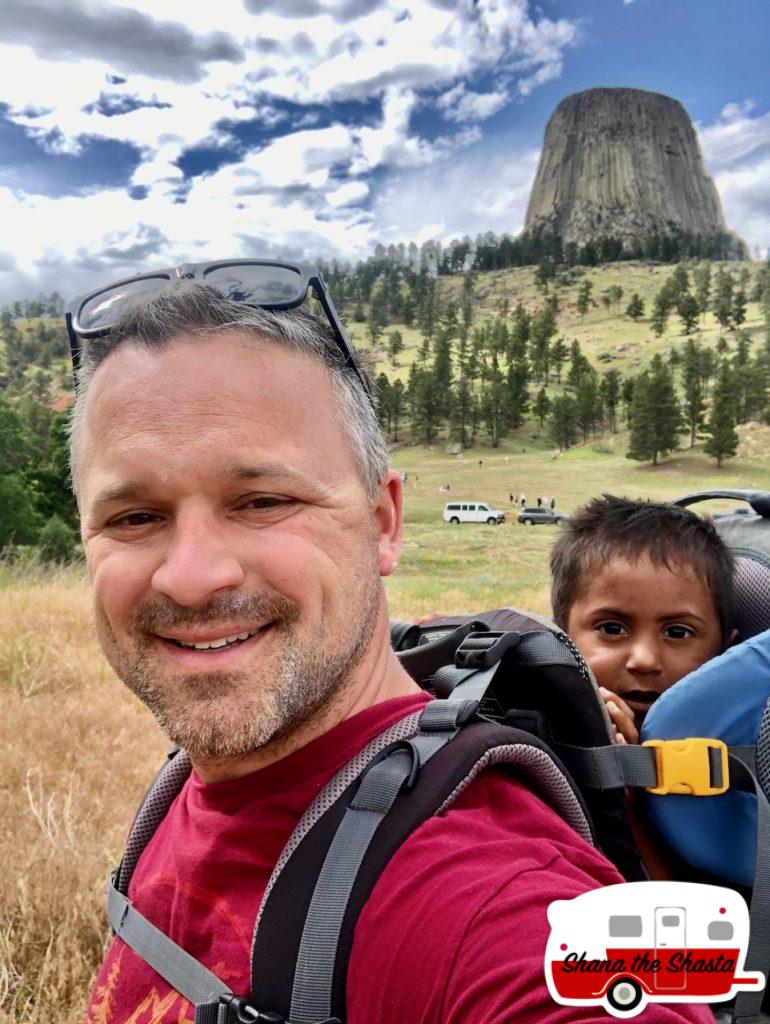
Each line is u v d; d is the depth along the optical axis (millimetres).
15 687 2129
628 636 723
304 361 414
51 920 1063
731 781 513
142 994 402
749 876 513
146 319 405
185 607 380
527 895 300
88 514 418
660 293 66000
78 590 3664
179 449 382
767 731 493
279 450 391
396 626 664
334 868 332
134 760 1731
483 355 60094
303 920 330
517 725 490
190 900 403
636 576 705
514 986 277
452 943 294
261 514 392
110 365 409
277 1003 322
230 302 410
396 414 50000
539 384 57094
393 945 305
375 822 339
